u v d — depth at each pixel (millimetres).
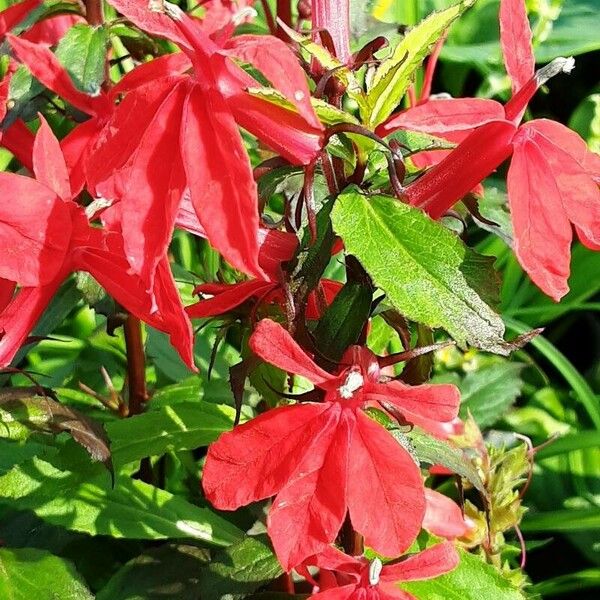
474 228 454
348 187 209
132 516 264
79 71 233
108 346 365
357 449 205
